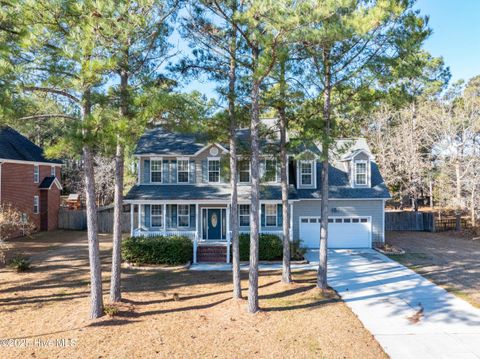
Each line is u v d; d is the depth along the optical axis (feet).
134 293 39.04
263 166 64.28
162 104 27.86
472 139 86.94
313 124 38.17
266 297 37.55
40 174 92.22
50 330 28.45
